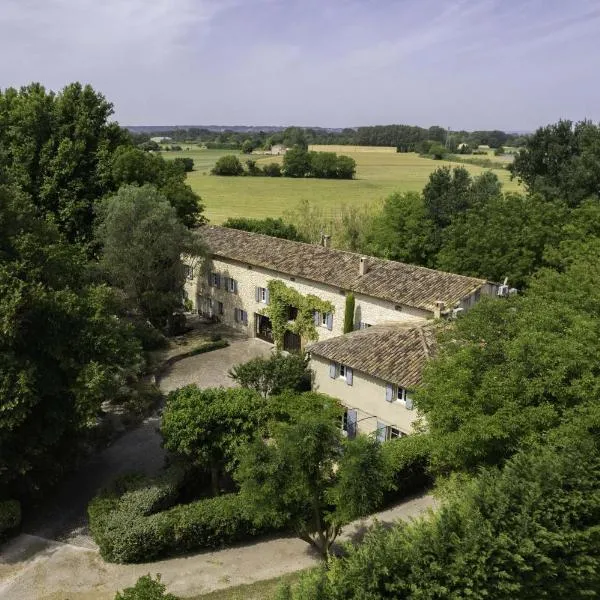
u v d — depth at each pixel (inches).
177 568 823.1
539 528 588.4
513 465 652.1
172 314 1897.1
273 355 1386.6
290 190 4424.2
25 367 869.2
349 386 1198.3
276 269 1700.3
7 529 905.5
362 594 530.6
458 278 1421.0
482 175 2679.6
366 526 894.4
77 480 1098.1
